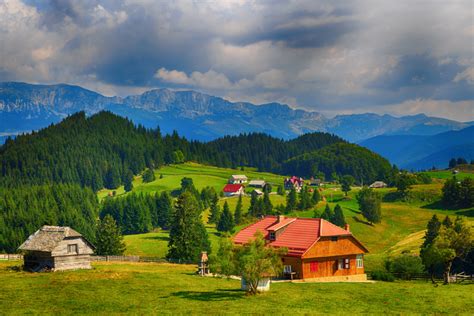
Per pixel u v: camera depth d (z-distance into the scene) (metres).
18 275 70.38
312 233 77.00
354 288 63.41
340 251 77.75
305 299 55.66
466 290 62.81
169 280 66.62
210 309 50.66
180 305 52.31
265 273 57.62
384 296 58.12
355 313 49.62
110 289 60.06
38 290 59.62
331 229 77.94
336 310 50.78
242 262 56.12
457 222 79.12
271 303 53.38
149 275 70.19
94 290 59.50
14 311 50.44
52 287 61.19
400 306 53.06
